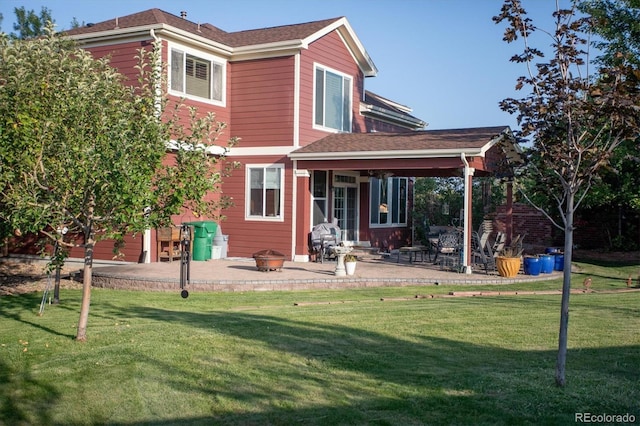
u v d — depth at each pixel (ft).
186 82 54.24
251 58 58.13
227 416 17.24
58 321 29.81
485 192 71.82
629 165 51.72
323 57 60.18
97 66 30.30
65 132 23.44
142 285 41.55
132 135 23.76
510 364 21.56
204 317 30.14
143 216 24.17
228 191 59.36
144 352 23.06
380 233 72.13
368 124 70.79
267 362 21.84
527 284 45.06
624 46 53.11
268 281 41.39
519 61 21.03
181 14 64.64
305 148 55.77
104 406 18.08
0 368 21.39
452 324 27.94
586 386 19.01
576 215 67.62
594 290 41.52
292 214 56.13
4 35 29.58
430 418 16.78
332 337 25.34
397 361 21.90
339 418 16.88
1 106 25.62
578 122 19.33
